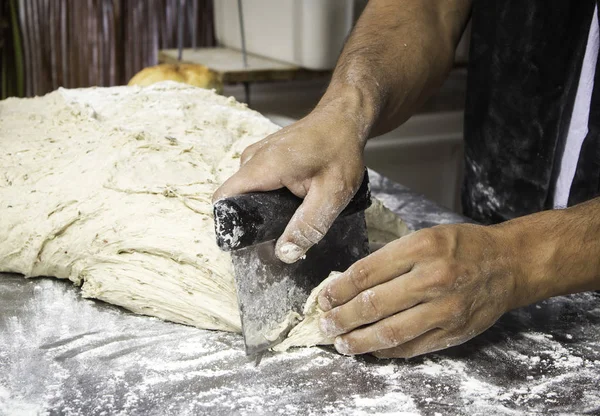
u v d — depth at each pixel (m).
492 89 1.54
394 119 1.47
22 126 1.56
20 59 2.77
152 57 2.93
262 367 1.05
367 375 1.03
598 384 1.02
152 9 2.85
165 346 1.10
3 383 1.00
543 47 1.41
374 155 2.33
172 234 1.19
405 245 0.98
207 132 1.50
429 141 2.39
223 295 1.14
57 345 1.10
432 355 1.08
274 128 1.58
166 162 1.34
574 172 1.42
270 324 1.05
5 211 1.29
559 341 1.14
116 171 1.31
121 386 0.99
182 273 1.17
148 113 1.58
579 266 1.02
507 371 1.05
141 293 1.18
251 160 1.06
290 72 2.32
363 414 0.94
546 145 1.46
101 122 1.56
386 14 1.52
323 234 1.03
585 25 1.35
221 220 0.98
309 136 1.07
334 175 1.05
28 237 1.27
